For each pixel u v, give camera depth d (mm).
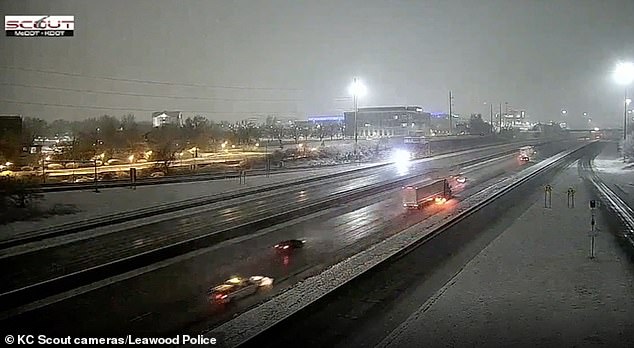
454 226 23984
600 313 12430
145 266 17938
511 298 13656
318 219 27297
